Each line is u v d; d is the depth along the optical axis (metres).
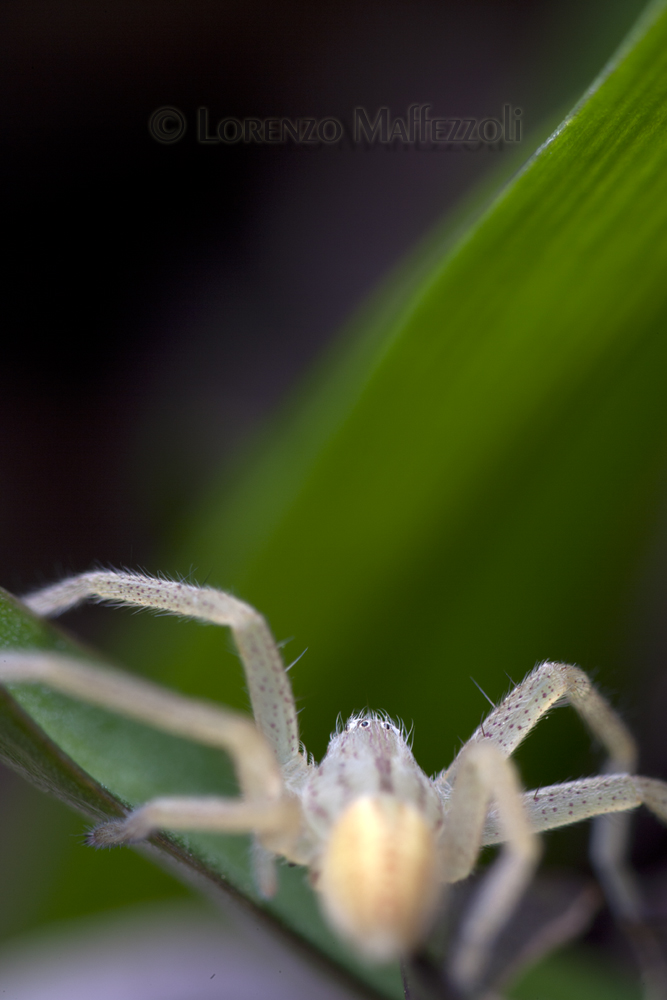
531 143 0.08
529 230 0.07
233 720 0.07
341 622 0.08
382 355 0.07
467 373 0.08
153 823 0.07
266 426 0.09
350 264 0.10
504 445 0.08
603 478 0.08
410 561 0.08
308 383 0.08
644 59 0.07
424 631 0.08
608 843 0.08
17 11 0.09
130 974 0.08
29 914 0.08
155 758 0.07
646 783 0.07
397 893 0.07
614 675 0.08
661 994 0.07
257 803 0.07
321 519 0.08
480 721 0.08
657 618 0.08
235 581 0.08
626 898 0.08
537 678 0.07
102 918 0.08
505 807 0.07
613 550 0.08
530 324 0.07
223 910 0.07
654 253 0.07
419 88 0.10
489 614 0.08
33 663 0.07
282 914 0.07
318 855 0.07
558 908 0.08
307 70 0.10
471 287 0.07
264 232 0.10
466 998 0.07
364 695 0.08
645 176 0.07
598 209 0.07
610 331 0.08
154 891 0.08
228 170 0.10
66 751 0.07
